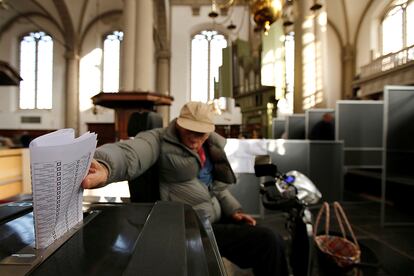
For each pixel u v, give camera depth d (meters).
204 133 1.58
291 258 1.86
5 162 2.62
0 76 3.99
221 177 1.83
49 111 15.73
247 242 1.48
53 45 15.80
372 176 6.04
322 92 7.57
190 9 15.62
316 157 4.92
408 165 3.93
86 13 15.22
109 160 1.05
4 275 0.47
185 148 1.60
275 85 9.70
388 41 13.20
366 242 3.26
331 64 15.63
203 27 15.94
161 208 0.94
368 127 5.39
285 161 4.45
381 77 10.80
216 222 1.82
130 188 1.71
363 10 14.30
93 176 0.84
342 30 15.33
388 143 3.94
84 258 0.54
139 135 1.58
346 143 5.36
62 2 14.27
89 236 0.66
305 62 7.64
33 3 14.77
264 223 3.92
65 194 0.62
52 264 0.51
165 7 14.57
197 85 15.94
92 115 15.67
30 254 0.55
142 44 7.66
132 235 0.67
